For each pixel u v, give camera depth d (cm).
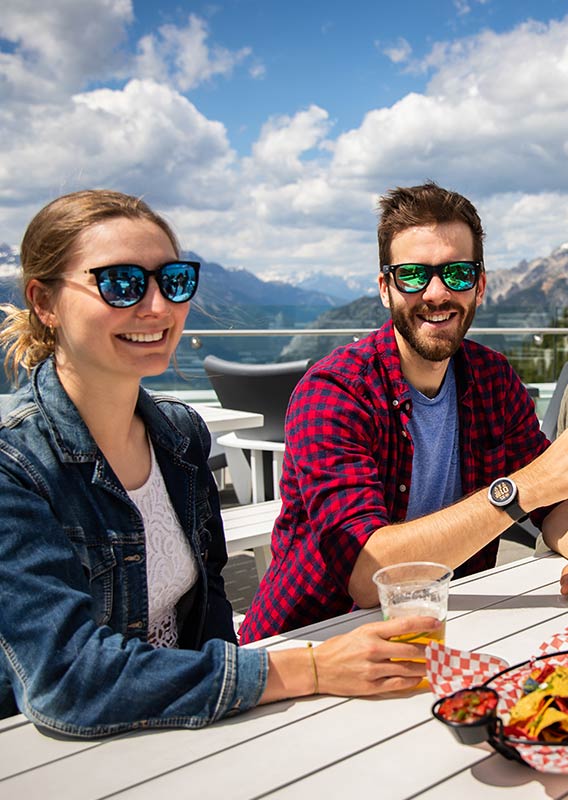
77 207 121
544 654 107
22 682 101
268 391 420
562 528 166
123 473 134
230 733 98
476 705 90
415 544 145
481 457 191
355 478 157
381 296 186
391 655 106
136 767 91
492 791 85
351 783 86
